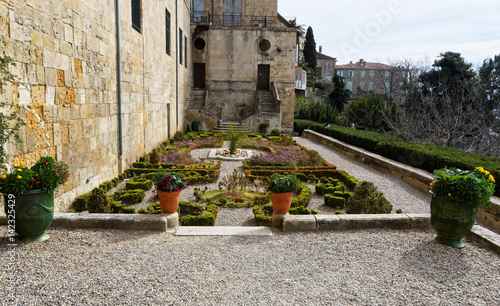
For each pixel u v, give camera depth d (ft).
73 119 22.41
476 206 15.76
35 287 11.57
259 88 88.33
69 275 12.52
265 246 16.06
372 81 180.75
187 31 77.36
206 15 89.92
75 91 22.63
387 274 13.52
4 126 14.85
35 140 18.22
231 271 13.43
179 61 66.54
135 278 12.55
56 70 20.21
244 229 18.19
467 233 16.17
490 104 60.70
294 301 11.46
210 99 85.81
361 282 12.85
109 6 28.30
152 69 43.42
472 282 13.07
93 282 12.10
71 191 22.21
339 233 17.87
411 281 13.03
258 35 84.89
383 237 17.38
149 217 17.60
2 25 15.46
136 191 25.35
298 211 21.53
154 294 11.53
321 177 33.76
